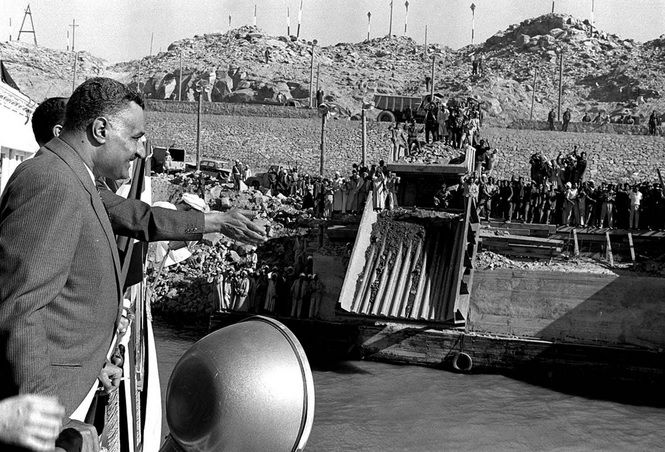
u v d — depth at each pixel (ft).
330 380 90.68
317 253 110.83
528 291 98.89
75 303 8.89
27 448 5.86
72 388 8.75
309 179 163.32
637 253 110.93
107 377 12.38
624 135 202.28
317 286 105.91
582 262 107.76
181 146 207.41
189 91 353.31
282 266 127.13
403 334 98.84
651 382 88.43
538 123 212.64
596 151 192.13
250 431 8.94
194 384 9.27
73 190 8.74
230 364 9.13
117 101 9.83
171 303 122.42
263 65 400.26
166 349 97.30
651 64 401.70
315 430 71.97
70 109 9.71
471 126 143.23
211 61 405.18
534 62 429.38
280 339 9.59
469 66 437.99
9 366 7.64
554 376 92.17
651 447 70.59
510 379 93.04
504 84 379.55
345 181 124.67
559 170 131.13
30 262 8.00
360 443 68.64
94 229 9.02
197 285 124.98
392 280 98.73
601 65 420.36
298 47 445.37
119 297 9.70
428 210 112.06
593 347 91.50
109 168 10.06
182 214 10.98
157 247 16.76
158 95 363.76
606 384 90.17
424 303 95.20
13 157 34.06
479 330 99.35
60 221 8.38
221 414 8.94
